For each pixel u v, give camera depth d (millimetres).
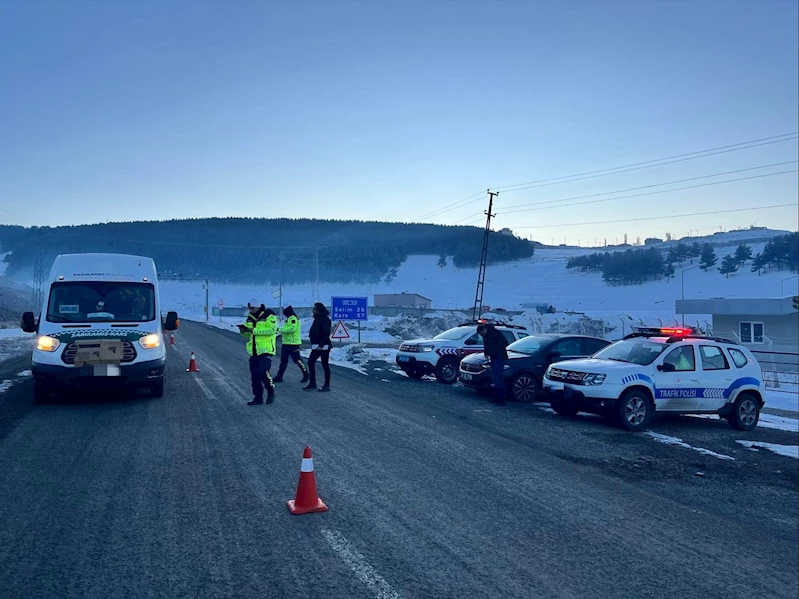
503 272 192500
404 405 12836
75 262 12898
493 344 13594
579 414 12922
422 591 4383
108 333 11805
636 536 5781
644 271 157625
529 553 5207
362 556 4945
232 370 18906
